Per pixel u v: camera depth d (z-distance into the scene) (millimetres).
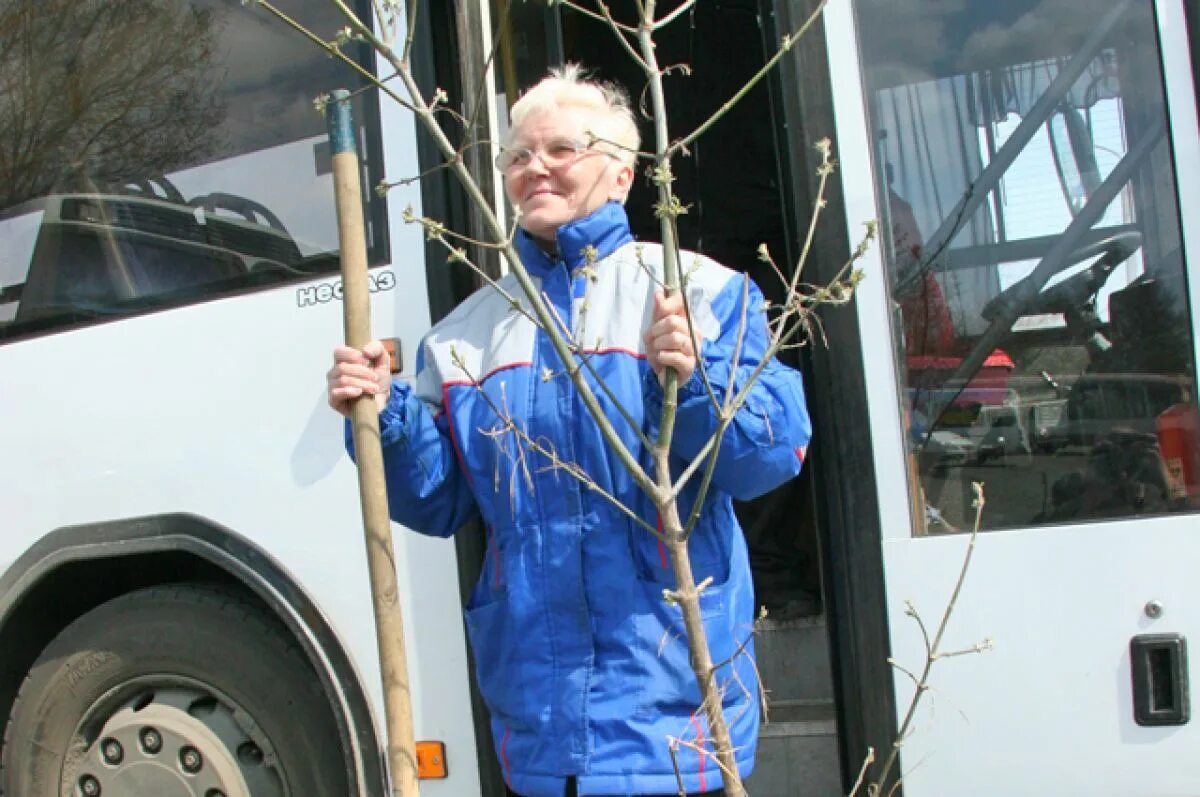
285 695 3072
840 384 2621
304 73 3201
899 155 2666
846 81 2689
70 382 3307
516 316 2172
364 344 1950
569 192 2150
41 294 3393
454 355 1986
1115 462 2525
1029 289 2596
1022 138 2627
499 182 2980
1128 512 2508
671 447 1982
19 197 3471
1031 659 2486
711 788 2012
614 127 2195
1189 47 2539
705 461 1998
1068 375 2564
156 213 3322
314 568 3020
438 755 2914
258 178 3223
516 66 3246
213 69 3318
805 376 2688
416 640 2953
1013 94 2639
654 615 2025
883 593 2561
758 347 2014
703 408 1897
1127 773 2432
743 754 2074
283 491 3062
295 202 3166
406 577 2973
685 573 1652
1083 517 2527
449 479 2232
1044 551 2504
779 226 4281
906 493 2576
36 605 3357
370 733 2928
